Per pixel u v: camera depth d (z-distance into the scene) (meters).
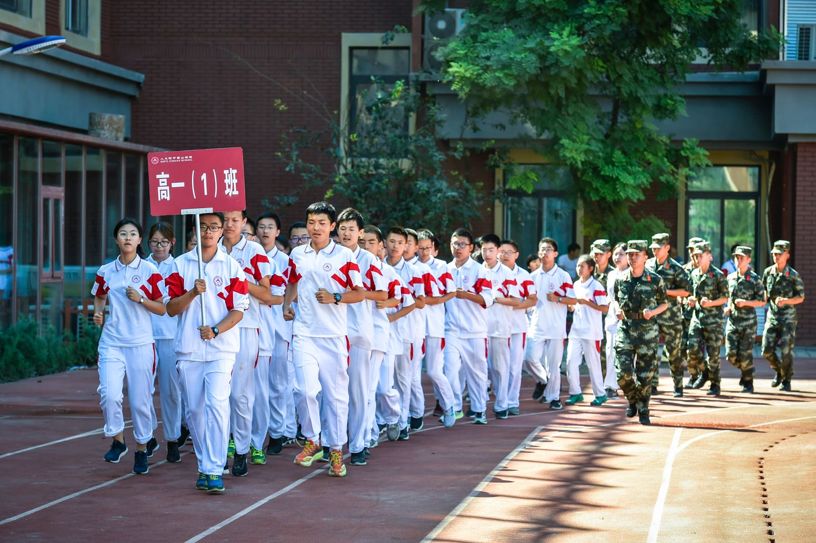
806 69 26.14
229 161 11.05
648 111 23.92
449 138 26.86
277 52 30.17
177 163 11.15
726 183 29.80
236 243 12.07
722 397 18.83
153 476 11.53
